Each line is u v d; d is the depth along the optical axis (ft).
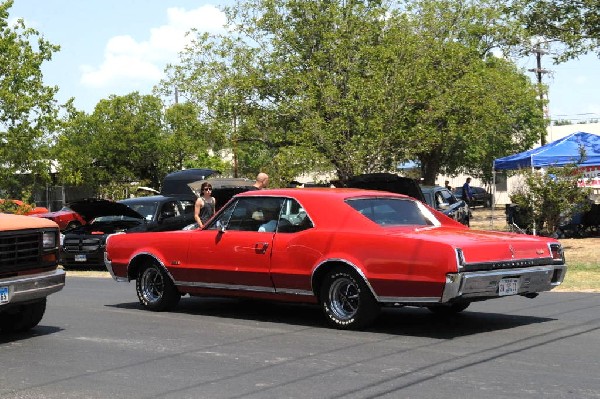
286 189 31.32
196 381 21.21
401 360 23.21
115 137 163.73
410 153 78.59
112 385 21.01
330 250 28.43
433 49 80.94
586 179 71.00
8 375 22.57
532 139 160.86
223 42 81.71
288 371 22.15
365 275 27.45
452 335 27.25
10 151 92.79
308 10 79.10
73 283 49.57
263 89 80.48
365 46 76.84
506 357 23.26
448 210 80.12
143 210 61.31
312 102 74.13
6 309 27.50
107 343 27.20
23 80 93.15
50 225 28.89
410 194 55.88
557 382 20.10
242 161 148.56
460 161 153.17
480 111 84.02
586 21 68.44
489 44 103.09
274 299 30.66
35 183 102.17
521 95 116.06
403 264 26.53
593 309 32.65
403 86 74.43
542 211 69.56
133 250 35.09
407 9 82.38
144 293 35.27
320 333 28.19
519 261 27.22
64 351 25.98
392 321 30.63
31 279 27.48
